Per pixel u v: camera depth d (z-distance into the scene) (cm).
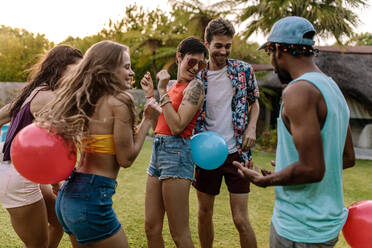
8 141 210
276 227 152
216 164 230
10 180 206
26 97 218
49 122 171
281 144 148
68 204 173
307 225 141
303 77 137
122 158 179
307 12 1045
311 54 149
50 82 216
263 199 448
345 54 989
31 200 211
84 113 171
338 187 144
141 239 308
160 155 223
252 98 275
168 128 223
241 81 265
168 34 1664
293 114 133
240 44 1303
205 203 269
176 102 224
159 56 1653
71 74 185
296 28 143
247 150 269
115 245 180
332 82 145
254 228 345
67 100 174
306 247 142
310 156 129
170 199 220
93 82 176
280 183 138
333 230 142
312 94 132
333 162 141
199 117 266
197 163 230
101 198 174
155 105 202
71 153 171
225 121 265
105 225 176
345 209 156
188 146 224
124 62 184
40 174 168
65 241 299
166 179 220
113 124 177
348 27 1020
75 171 180
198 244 302
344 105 145
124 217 365
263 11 1093
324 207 141
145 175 569
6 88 1491
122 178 546
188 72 225
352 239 163
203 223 272
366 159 869
